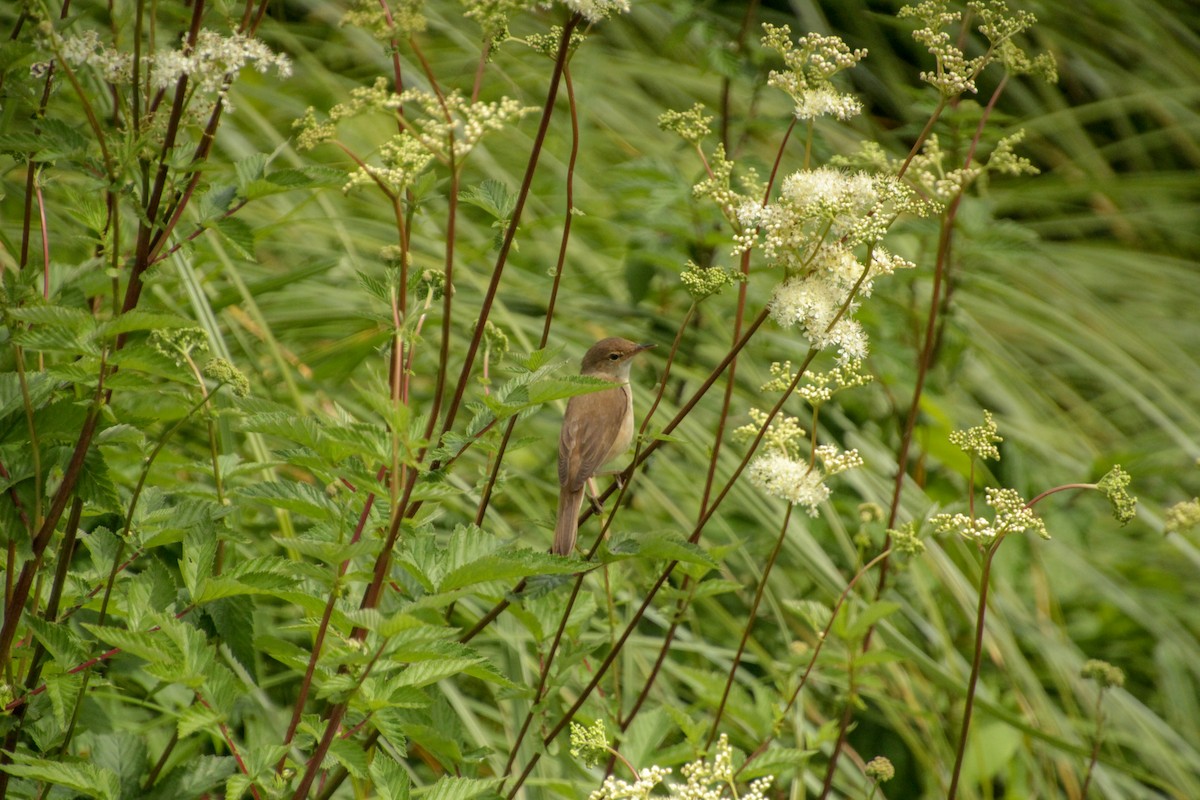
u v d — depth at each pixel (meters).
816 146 10.34
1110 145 17.67
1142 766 10.02
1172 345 14.24
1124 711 10.02
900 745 9.38
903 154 14.74
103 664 5.91
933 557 10.12
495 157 13.08
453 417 5.60
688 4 10.03
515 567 4.73
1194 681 10.80
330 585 4.72
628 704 8.29
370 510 5.35
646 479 10.09
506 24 5.18
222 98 5.09
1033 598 11.13
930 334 7.81
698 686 7.86
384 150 5.05
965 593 10.07
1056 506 10.86
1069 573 11.45
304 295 10.67
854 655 7.07
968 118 8.98
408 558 5.25
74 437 5.05
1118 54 18.64
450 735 6.16
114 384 4.93
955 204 7.77
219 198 5.37
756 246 5.58
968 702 5.82
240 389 5.77
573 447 7.54
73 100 10.21
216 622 5.45
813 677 8.64
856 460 6.18
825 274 5.52
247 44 4.91
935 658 10.03
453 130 4.73
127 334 5.85
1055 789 9.34
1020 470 10.84
